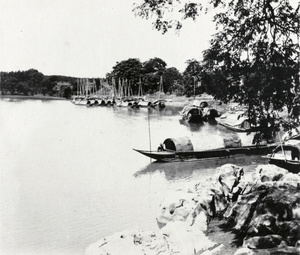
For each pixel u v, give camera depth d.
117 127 67.75
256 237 12.89
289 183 14.78
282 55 13.68
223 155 38.31
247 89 14.24
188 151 37.31
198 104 96.50
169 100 136.38
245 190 17.12
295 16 13.84
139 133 59.84
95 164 36.34
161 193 26.14
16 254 16.00
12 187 27.69
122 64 168.25
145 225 19.50
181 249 14.39
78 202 23.80
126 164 36.50
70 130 63.25
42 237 18.14
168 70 168.62
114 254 14.18
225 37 14.55
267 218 13.47
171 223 16.55
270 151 39.75
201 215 17.61
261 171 19.03
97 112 104.62
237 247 14.12
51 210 22.34
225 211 18.22
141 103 128.12
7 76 195.62
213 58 14.42
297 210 13.36
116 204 23.58
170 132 61.28
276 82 13.68
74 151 43.53
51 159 39.06
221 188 19.81
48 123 73.75
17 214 21.20
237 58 14.26
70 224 19.77
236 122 62.34
